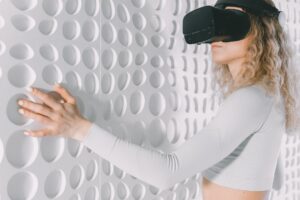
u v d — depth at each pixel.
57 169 0.93
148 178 0.76
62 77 0.94
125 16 1.12
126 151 0.75
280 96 0.85
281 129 0.86
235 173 0.84
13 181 0.85
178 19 1.29
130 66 1.13
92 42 1.02
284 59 0.90
